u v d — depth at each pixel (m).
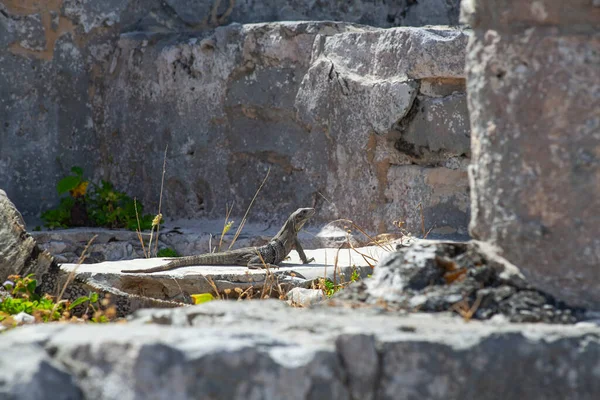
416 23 18.58
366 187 14.33
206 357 4.00
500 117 5.39
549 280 5.37
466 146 13.25
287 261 12.99
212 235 15.43
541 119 5.23
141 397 3.89
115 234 15.98
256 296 11.34
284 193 15.59
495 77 5.41
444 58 13.26
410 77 13.60
